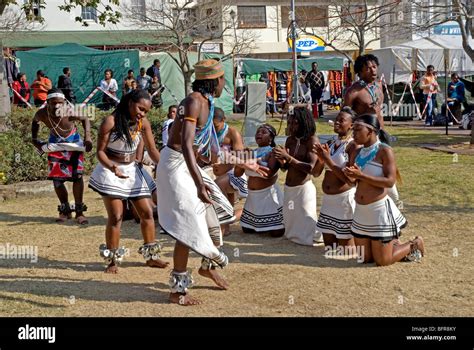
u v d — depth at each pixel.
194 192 5.46
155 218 8.48
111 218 6.53
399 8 26.75
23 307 5.52
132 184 6.60
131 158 6.66
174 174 5.43
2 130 12.35
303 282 6.05
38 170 11.58
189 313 5.32
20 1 29.09
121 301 5.66
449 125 22.41
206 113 5.51
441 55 25.14
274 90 30.55
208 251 5.43
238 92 29.75
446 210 8.79
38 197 10.95
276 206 7.93
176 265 5.56
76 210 9.02
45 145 8.88
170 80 27.39
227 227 7.93
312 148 7.25
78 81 25.06
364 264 6.59
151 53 27.11
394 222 6.41
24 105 21.47
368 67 7.30
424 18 22.27
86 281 6.29
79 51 25.55
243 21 39.81
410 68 25.22
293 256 7.02
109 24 30.59
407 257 6.61
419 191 10.11
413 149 15.38
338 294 5.68
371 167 6.37
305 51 35.56
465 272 6.21
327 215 7.13
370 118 6.37
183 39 27.28
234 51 30.64
